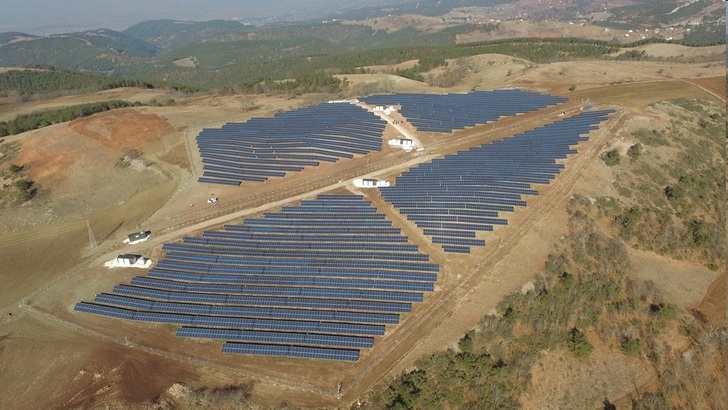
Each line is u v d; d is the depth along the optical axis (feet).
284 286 247.09
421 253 265.95
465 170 359.66
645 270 271.49
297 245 282.97
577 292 240.32
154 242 299.58
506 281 241.55
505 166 358.84
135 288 254.68
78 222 337.31
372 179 357.82
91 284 263.29
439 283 242.37
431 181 347.36
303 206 327.06
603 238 279.69
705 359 221.66
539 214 295.07
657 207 315.37
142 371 201.26
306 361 201.98
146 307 238.48
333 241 283.59
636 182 331.98
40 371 203.72
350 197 332.60
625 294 249.75
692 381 213.05
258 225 307.37
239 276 256.11
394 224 297.53
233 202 344.28
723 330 234.79
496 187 326.24
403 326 216.54
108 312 236.63
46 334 226.58
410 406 183.01
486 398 192.13
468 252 263.90
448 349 204.95
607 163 347.36
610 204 306.55
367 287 242.78
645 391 208.44
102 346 216.54
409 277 246.47
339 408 181.47
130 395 189.57
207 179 376.89
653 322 236.02
